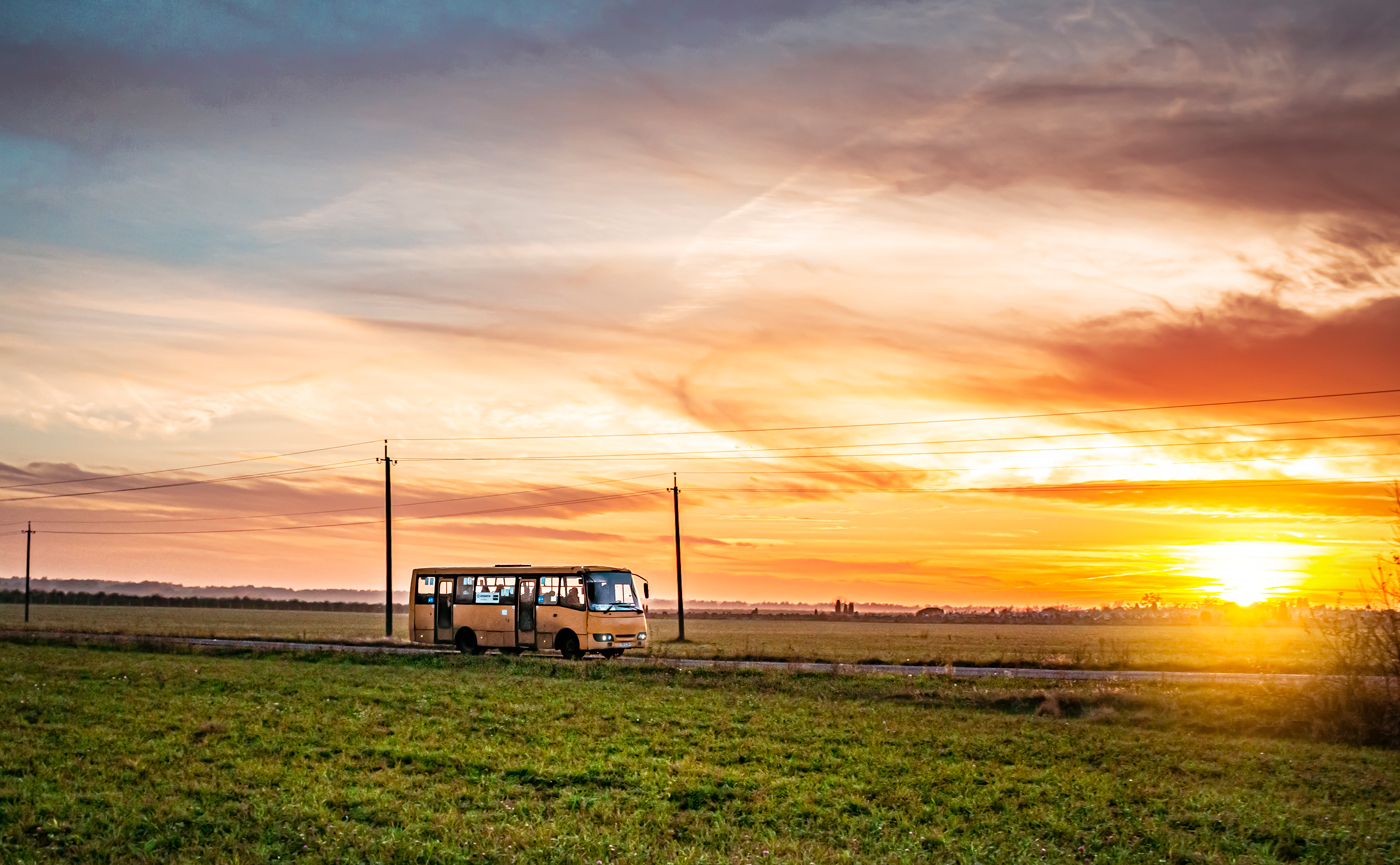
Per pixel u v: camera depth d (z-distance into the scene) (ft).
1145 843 48.32
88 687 95.81
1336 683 81.20
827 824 50.75
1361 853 46.60
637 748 68.03
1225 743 74.90
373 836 45.75
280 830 46.42
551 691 99.66
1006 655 161.38
